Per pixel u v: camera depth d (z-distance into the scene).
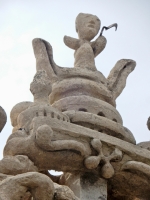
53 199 7.35
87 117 9.30
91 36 11.16
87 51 10.78
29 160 8.51
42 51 10.25
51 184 7.32
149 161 9.37
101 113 9.67
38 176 7.30
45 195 7.29
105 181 9.08
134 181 9.24
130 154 9.24
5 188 7.22
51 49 10.35
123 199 9.51
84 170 8.93
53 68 10.21
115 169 9.09
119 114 9.98
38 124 8.71
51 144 8.55
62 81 10.09
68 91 10.00
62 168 8.84
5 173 8.27
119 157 9.05
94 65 10.65
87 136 8.95
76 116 9.27
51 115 8.91
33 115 8.91
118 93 10.45
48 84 9.36
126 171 9.16
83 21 11.32
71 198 7.38
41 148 8.58
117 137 9.47
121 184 9.28
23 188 7.27
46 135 8.52
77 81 10.05
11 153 8.59
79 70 10.28
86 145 8.91
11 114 9.59
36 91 9.29
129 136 9.56
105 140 9.08
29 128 8.82
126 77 10.77
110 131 9.41
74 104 9.65
